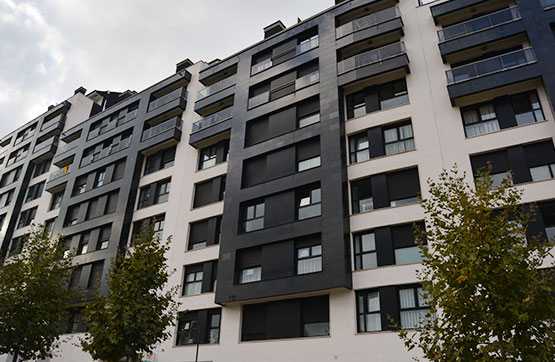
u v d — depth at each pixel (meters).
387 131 21.92
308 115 24.58
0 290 18.81
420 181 19.59
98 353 13.01
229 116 27.91
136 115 34.28
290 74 26.56
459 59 21.62
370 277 18.72
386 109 22.09
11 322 18.02
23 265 20.31
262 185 23.70
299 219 21.84
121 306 13.45
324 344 18.45
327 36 25.70
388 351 16.95
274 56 27.97
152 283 14.53
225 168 26.89
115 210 30.92
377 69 22.59
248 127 26.69
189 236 26.47
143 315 13.59
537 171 17.81
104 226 31.22
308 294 19.77
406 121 21.55
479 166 18.83
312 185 22.09
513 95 19.59
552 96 17.97
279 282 20.39
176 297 24.59
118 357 13.05
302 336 19.48
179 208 27.75
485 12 22.23
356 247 20.02
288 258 20.98
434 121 20.48
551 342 8.70
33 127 46.16
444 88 21.03
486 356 8.42
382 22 23.83
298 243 21.31
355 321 18.22
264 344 20.05
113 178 32.97
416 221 18.95
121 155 33.03
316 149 23.14
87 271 29.52
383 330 17.61
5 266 20.42
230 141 26.66
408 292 17.94
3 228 40.38
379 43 24.30
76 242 32.03
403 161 20.38
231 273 22.34
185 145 30.12
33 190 41.31
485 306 9.09
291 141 23.80
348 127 22.84
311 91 24.52
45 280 19.78
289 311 20.17
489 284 9.18
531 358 8.20
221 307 22.84
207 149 29.06
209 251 24.80
